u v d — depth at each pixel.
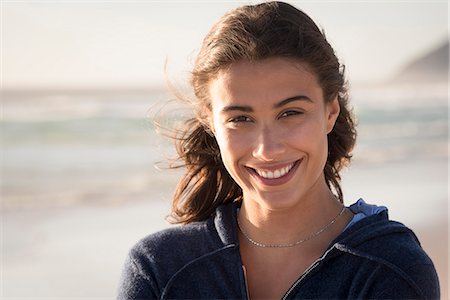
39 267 9.37
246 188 2.69
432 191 12.79
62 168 17.42
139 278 2.81
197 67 2.71
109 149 19.56
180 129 3.09
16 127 22.20
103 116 24.06
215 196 3.09
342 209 2.79
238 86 2.56
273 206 2.62
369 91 34.94
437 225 10.30
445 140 21.62
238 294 2.70
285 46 2.53
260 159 2.57
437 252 9.01
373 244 2.57
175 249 2.82
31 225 11.76
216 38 2.62
